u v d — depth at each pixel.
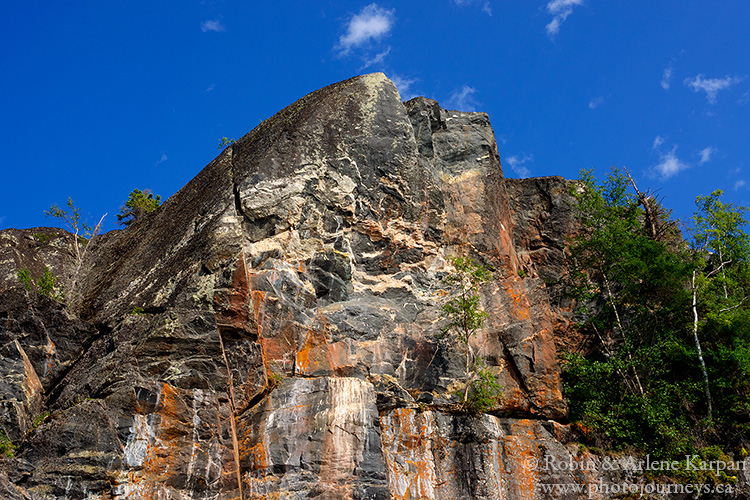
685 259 32.03
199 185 30.23
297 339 24.42
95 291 28.73
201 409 21.30
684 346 29.30
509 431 25.44
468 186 30.27
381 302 26.45
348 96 29.31
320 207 26.73
